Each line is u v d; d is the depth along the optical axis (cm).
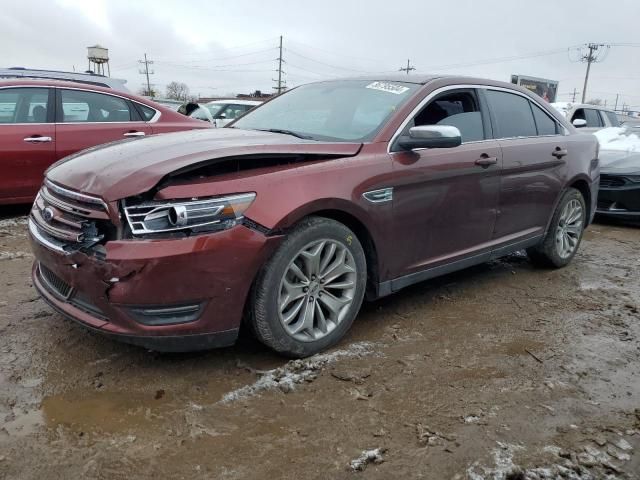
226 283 262
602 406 270
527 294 431
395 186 326
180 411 250
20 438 227
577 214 503
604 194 719
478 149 384
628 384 293
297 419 248
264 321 280
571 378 296
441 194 357
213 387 271
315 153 303
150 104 677
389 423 248
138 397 260
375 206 316
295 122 379
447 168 357
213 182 261
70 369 283
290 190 279
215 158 265
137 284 247
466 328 358
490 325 365
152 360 295
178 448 225
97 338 316
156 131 661
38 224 295
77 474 208
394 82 386
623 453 233
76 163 301
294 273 289
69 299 280
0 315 345
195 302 260
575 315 389
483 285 449
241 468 215
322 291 306
